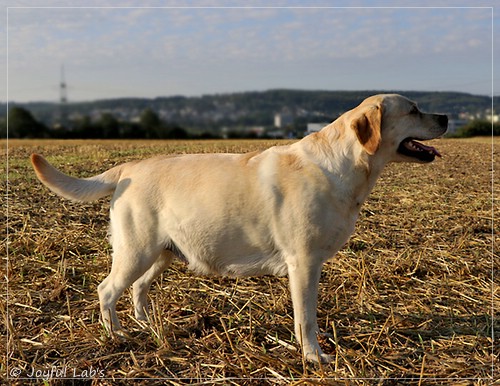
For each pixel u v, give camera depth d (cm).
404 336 422
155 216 406
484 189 1109
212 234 398
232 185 394
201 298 497
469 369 370
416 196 1002
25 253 597
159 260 448
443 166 1574
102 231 699
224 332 422
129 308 473
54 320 445
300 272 387
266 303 482
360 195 399
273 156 404
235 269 409
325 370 370
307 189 382
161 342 399
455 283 537
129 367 370
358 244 663
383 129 401
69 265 564
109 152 1764
